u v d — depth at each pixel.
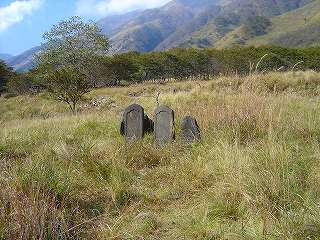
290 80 20.25
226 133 8.30
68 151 7.86
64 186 5.60
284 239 4.04
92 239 4.61
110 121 12.38
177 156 7.73
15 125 16.09
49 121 15.45
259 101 10.01
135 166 7.48
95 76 62.59
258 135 8.33
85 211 5.38
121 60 67.94
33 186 5.08
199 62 68.06
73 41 54.72
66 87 24.28
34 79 49.75
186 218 5.00
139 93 36.75
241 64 50.19
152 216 5.15
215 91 18.88
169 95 21.58
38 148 8.80
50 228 4.27
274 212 4.69
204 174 6.34
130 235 4.62
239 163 6.02
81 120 13.45
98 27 55.84
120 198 5.81
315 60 56.91
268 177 5.30
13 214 4.32
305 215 4.39
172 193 6.02
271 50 61.22
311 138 7.67
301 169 5.81
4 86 64.81
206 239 4.47
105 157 7.61
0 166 6.38
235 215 4.95
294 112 9.82
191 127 8.70
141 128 9.63
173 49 85.25
